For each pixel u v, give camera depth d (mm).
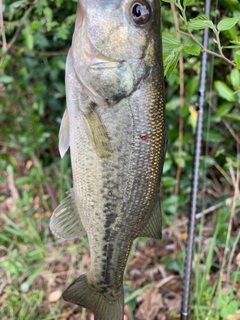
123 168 319
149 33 295
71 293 364
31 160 782
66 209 347
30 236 666
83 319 543
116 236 341
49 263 634
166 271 611
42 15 613
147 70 301
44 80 731
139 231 347
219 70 592
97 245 343
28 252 649
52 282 604
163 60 317
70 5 572
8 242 672
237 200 593
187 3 309
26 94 767
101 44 295
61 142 329
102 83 301
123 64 298
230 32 493
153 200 339
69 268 624
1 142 765
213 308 507
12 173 712
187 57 571
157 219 352
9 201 750
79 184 328
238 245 609
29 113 706
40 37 648
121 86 300
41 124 750
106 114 307
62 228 348
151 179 330
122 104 305
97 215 332
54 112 752
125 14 290
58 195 733
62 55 677
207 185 673
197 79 573
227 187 661
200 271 585
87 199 329
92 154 315
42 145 751
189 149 643
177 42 322
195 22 305
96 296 365
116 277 357
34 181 711
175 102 588
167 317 549
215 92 606
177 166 667
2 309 571
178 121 646
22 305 570
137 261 627
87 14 292
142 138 315
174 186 664
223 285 568
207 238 630
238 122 629
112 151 313
